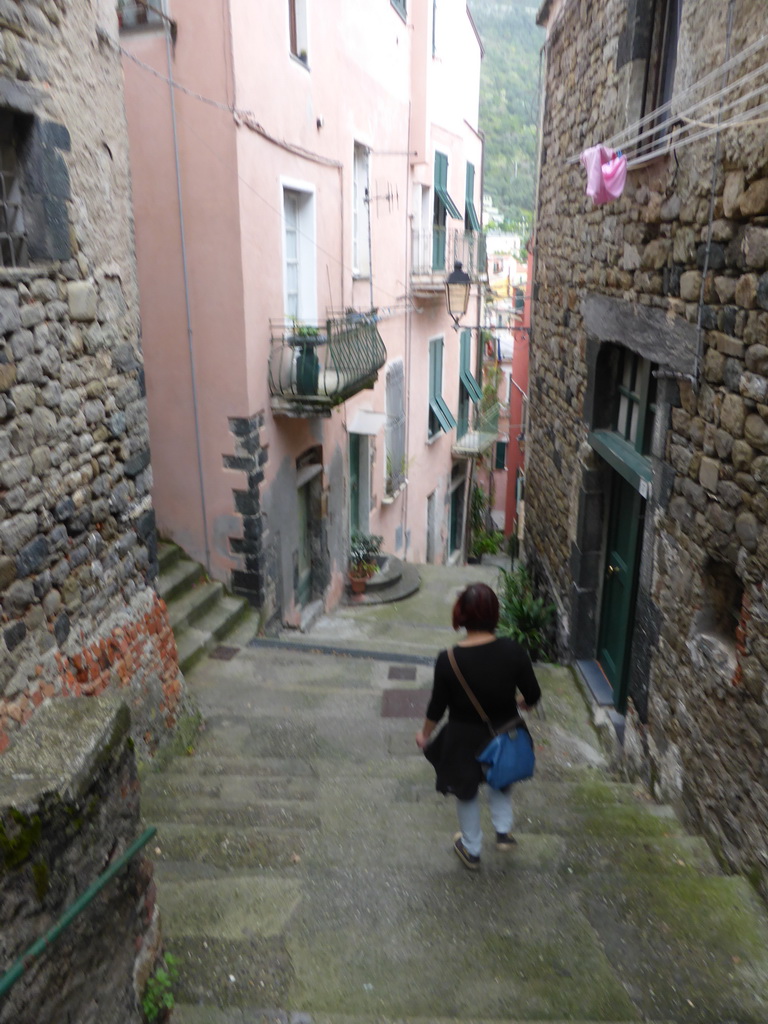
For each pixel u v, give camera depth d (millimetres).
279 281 7676
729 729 3480
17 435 3219
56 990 1936
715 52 3617
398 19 11227
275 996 2584
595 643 6586
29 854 1834
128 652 4398
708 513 3729
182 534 7715
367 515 11500
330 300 9109
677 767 4090
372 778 4500
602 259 5672
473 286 15234
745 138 3240
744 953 2844
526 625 7648
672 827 3977
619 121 5129
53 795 1912
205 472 7484
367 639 8969
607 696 5949
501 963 2775
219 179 6652
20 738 2164
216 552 7695
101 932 2168
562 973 2727
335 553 10234
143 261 7023
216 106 6473
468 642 3307
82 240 3750
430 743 3422
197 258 6902
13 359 3162
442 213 14758
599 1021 2508
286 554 8430
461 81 15180
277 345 7547
